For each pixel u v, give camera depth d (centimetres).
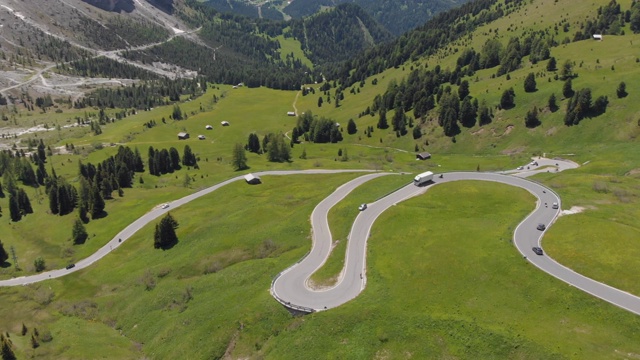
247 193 15638
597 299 6750
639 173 12481
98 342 9194
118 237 14112
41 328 10050
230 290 9438
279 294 8300
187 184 17875
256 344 7669
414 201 11031
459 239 8638
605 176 12131
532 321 6525
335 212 11419
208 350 7862
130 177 19450
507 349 6081
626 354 5816
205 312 8831
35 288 12138
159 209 15412
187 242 12256
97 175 18738
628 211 9519
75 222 14562
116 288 11312
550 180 12562
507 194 10706
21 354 8869
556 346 5934
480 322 6550
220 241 11581
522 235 8612
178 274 10831
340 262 8975
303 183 15850
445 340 6444
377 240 9462
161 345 8581
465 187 11288
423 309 7044
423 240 8888
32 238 15575
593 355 5753
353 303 7612
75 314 10656
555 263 7688
